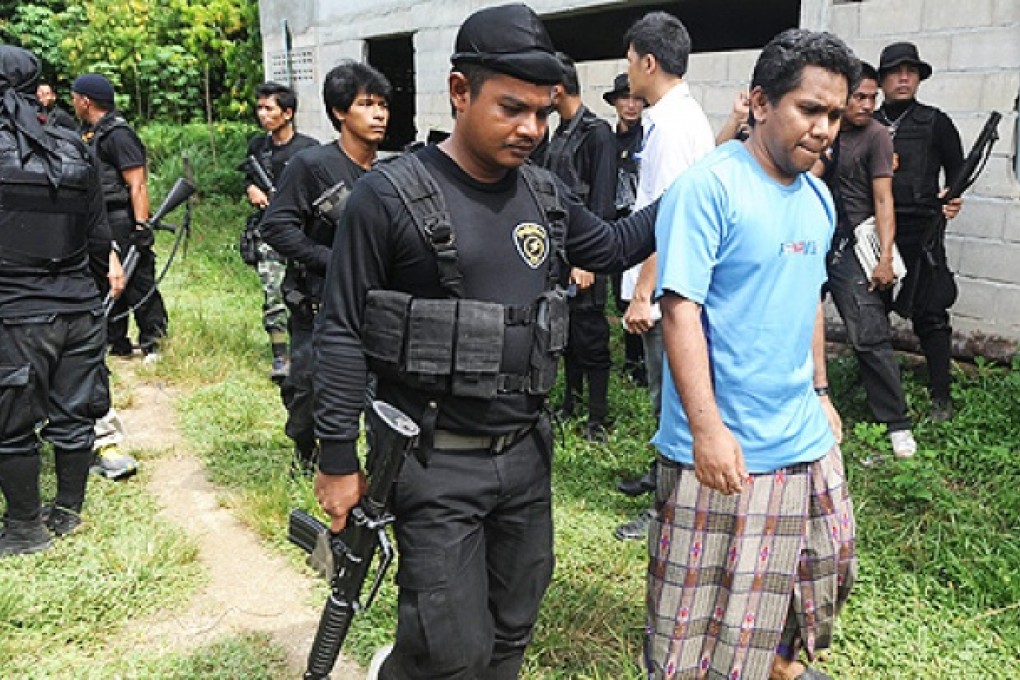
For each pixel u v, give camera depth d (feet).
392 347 6.20
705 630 7.39
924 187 14.08
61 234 10.64
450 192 6.20
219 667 8.66
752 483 7.07
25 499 10.63
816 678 7.99
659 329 10.41
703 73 20.49
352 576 6.66
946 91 15.79
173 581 10.21
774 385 7.02
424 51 28.60
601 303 13.91
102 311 11.39
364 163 11.00
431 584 6.35
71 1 52.90
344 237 6.20
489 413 6.34
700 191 6.75
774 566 7.23
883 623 9.12
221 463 13.65
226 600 9.96
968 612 9.29
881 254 13.19
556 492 12.35
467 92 5.92
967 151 15.67
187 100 49.44
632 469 13.02
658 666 7.45
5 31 52.60
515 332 6.29
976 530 10.55
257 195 17.63
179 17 47.09
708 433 6.70
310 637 9.27
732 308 6.95
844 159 13.47
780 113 6.61
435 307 6.11
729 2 24.97
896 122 14.42
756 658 7.35
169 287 25.36
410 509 6.44
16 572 10.18
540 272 6.51
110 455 13.24
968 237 15.94
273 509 11.71
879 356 13.30
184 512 12.17
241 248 17.90
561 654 8.75
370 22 31.68
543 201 6.63
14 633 9.09
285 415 15.75
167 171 39.88
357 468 6.40
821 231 7.11
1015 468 12.28
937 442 13.51
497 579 6.98
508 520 6.79
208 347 19.40
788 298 6.95
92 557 10.61
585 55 30.48
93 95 17.90
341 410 6.23
